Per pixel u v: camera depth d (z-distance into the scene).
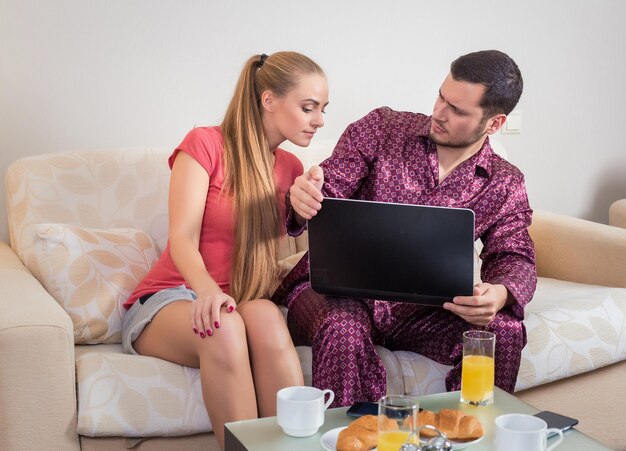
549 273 2.71
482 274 2.07
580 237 2.60
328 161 2.03
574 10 3.25
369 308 1.99
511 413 1.53
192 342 1.78
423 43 3.00
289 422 1.42
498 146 2.85
